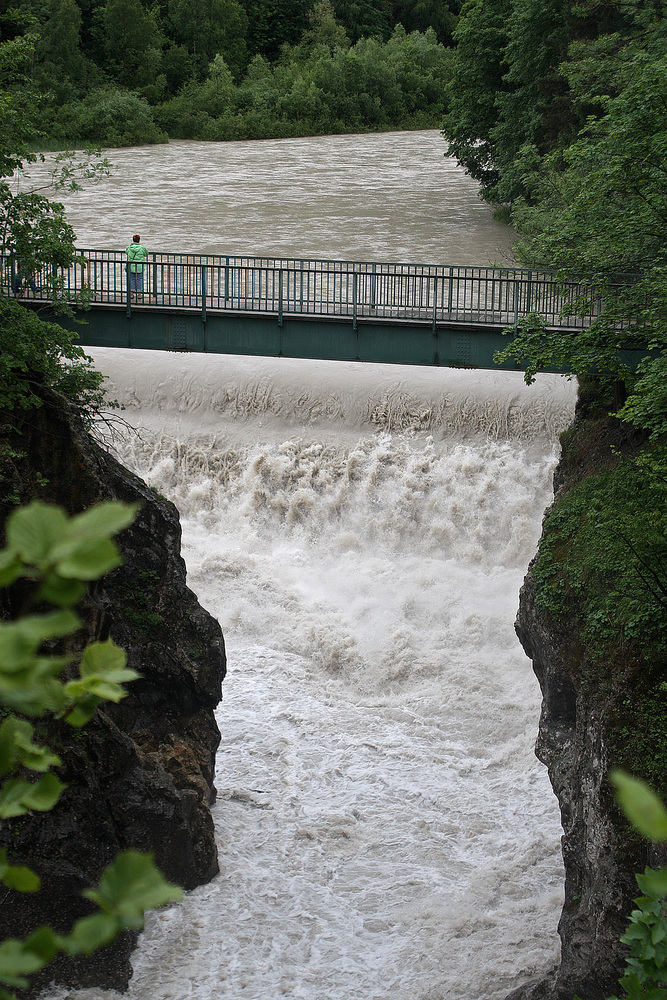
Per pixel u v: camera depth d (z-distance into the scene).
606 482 24.30
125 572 22.28
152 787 20.36
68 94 103.12
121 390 37.03
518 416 35.41
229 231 60.03
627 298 24.92
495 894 21.30
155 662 22.12
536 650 23.02
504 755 26.16
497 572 33.41
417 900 21.25
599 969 16.41
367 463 35.38
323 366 37.56
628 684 18.52
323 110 113.62
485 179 71.31
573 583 21.67
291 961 19.72
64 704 2.31
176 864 20.75
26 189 69.56
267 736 26.55
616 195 24.62
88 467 21.34
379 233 61.06
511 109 59.16
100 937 2.04
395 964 19.62
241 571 33.38
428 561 33.94
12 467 19.98
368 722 27.55
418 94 123.88
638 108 21.08
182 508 35.59
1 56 22.39
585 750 19.23
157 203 67.62
